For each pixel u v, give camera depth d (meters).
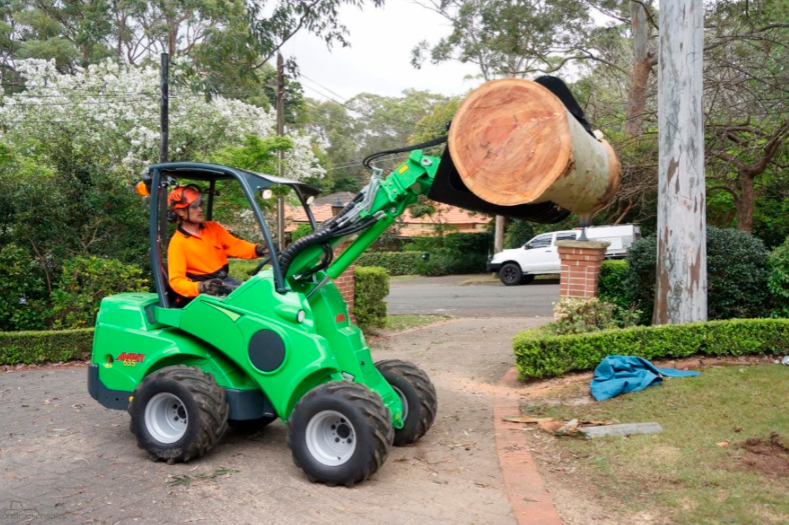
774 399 6.36
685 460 5.13
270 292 5.29
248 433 6.34
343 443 5.01
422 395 5.87
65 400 7.70
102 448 5.87
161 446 5.38
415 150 5.48
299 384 5.11
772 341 7.84
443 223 35.75
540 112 4.68
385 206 5.56
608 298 9.76
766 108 14.82
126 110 19.56
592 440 5.79
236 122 19.81
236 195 10.83
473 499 4.69
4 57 38.66
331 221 5.59
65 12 36.66
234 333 5.33
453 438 6.13
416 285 28.41
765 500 4.34
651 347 7.89
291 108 33.47
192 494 4.77
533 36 21.47
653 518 4.22
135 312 5.82
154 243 5.74
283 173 18.53
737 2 17.77
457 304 18.70
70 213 11.36
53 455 5.68
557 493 4.72
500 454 5.59
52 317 10.65
